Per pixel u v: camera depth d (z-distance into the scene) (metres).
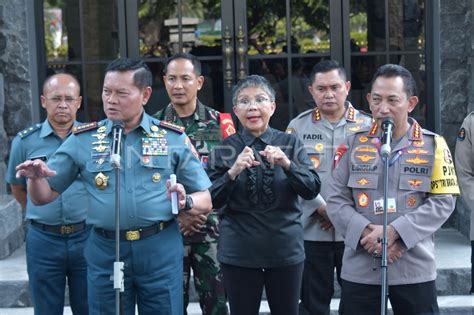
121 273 4.62
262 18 8.59
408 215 5.05
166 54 8.72
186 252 6.03
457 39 8.27
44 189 4.91
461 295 7.27
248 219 5.32
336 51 8.53
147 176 4.96
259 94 5.44
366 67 8.66
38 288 5.89
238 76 8.58
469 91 8.15
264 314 6.98
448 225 8.48
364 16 8.59
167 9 8.68
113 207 4.89
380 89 5.06
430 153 5.12
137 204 4.91
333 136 6.25
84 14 8.70
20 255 7.96
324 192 6.20
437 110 8.39
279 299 5.41
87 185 5.00
